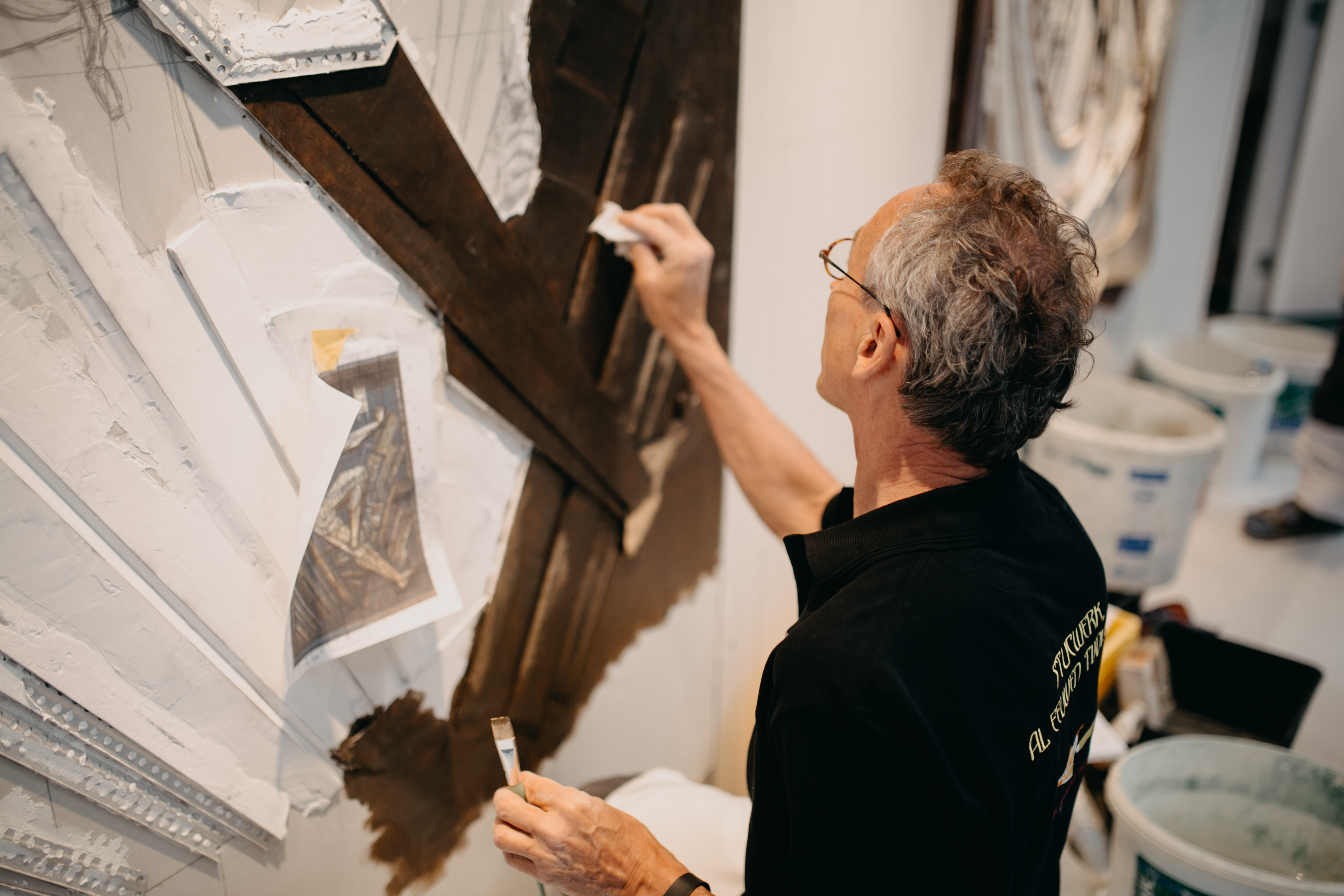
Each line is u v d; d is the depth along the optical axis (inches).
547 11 34.3
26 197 22.0
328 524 30.5
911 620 24.7
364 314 30.3
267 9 25.1
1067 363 25.5
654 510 48.8
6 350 22.3
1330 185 152.9
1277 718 69.4
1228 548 116.0
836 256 62.1
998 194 25.7
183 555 26.9
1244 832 56.1
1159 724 69.4
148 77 23.5
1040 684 26.7
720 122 45.0
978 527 26.5
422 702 37.1
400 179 30.1
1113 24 86.8
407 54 29.4
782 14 48.8
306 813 33.1
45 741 24.9
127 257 24.0
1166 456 85.2
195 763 28.6
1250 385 119.0
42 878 25.7
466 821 41.3
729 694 64.8
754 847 28.0
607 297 42.0
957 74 68.8
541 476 40.5
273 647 30.1
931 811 24.2
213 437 26.9
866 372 27.2
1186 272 134.6
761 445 43.3
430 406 33.3
